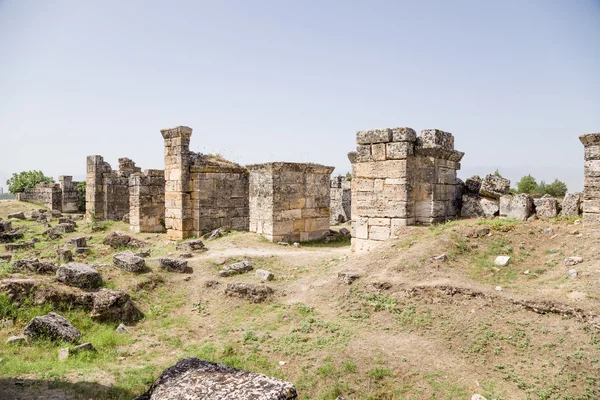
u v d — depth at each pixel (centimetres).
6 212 3259
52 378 661
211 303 1115
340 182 2811
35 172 4612
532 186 3044
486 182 1388
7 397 579
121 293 1023
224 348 848
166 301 1123
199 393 444
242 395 433
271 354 812
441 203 1342
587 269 895
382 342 809
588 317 743
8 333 841
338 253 1498
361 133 1383
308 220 1962
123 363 788
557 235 1110
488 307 850
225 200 2062
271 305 1074
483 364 713
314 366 753
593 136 1060
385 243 1248
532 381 655
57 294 970
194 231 1991
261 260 1431
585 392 616
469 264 1047
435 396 650
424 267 1036
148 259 1394
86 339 873
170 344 894
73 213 3625
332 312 984
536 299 823
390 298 962
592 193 1071
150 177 2367
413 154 1319
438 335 809
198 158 2053
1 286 934
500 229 1173
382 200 1342
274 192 1814
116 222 2658
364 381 701
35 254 1764
